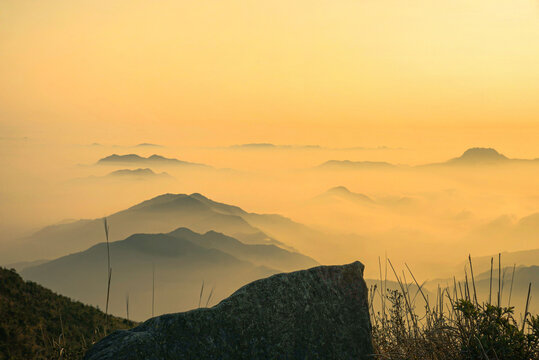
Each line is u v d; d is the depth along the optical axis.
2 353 17.73
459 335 4.03
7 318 21.38
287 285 4.32
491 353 3.79
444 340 4.05
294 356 4.07
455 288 4.17
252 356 3.86
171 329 3.62
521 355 3.74
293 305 4.25
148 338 3.48
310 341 4.22
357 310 4.61
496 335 3.87
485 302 4.05
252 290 4.14
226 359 3.72
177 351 3.54
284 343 4.07
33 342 19.48
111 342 3.49
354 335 4.48
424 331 4.11
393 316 4.48
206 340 3.71
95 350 3.46
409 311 4.29
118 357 3.30
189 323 3.71
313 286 4.46
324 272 4.60
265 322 4.05
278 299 4.20
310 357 4.15
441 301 4.22
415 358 4.10
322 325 4.34
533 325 3.77
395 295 4.48
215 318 3.84
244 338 3.89
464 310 3.96
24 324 21.06
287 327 4.15
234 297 4.02
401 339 4.30
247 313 4.00
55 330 21.22
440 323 4.11
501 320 3.91
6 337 19.34
